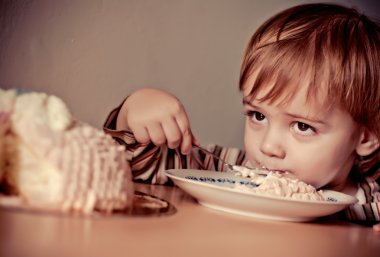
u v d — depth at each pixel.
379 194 1.21
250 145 1.06
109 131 0.99
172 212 0.57
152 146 1.04
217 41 1.41
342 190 1.18
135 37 1.31
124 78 1.31
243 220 0.64
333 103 0.99
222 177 0.88
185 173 0.83
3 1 1.15
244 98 1.08
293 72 0.99
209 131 1.45
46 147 0.45
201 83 1.41
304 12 1.16
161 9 1.33
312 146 0.99
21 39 1.18
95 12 1.25
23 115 0.47
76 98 1.25
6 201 0.45
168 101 0.99
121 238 0.42
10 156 0.46
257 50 1.07
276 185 0.71
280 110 0.98
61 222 0.44
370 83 1.05
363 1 1.56
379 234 0.75
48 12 1.20
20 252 0.34
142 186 0.88
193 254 0.42
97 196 0.47
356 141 1.08
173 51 1.36
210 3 1.38
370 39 1.10
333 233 0.68
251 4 1.42
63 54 1.23
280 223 0.67
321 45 1.04
